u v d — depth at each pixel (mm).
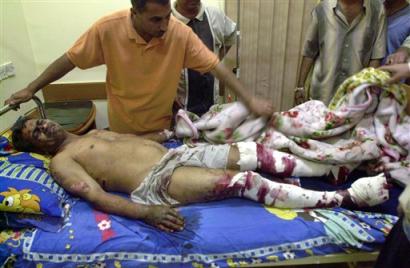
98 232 1194
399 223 965
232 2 2305
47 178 1386
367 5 1820
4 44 2055
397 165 1364
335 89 2008
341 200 1284
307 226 1200
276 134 1515
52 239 1169
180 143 1695
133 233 1193
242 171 1418
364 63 1929
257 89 2619
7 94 2074
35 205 1214
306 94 2180
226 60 2494
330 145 1475
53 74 1508
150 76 1536
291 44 2473
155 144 1550
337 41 1902
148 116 1688
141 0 1229
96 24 1427
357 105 1454
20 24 2270
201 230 1199
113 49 1461
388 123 1454
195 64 1544
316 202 1280
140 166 1423
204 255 1159
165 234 1195
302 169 1420
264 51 2480
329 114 1479
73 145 1534
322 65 1996
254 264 1179
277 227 1203
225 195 1337
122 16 1425
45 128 1565
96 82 2611
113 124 1771
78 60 1481
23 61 2293
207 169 1395
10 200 1204
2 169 1369
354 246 1162
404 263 933
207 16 1897
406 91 1562
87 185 1316
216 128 1552
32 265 1151
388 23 1944
